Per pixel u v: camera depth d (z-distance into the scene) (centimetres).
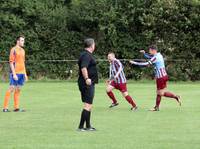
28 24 6388
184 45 6288
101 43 6369
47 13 6378
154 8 6159
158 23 6225
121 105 3594
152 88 5172
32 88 5122
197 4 6141
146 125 2608
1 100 3919
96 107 3459
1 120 2802
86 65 2350
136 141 2155
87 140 2178
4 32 6312
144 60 6272
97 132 2388
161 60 3247
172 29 6278
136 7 6241
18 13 6412
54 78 6353
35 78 6338
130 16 6275
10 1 6319
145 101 3862
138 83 5928
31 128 2514
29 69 6331
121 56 6375
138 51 6341
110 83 3397
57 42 6366
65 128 2511
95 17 6297
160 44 6322
